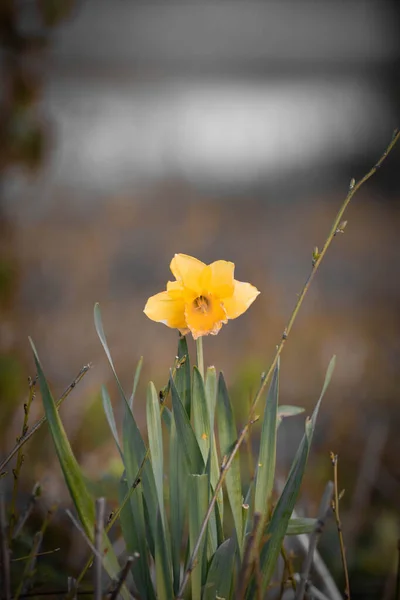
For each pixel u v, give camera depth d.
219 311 1.19
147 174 10.12
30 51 2.61
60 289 4.21
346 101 15.33
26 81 2.60
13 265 2.68
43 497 1.65
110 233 6.21
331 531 1.75
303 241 6.29
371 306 4.37
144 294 4.48
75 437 1.91
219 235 6.49
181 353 1.21
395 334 3.79
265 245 6.14
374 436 2.33
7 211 2.80
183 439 1.18
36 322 3.40
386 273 5.18
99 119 12.38
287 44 20.56
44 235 5.49
